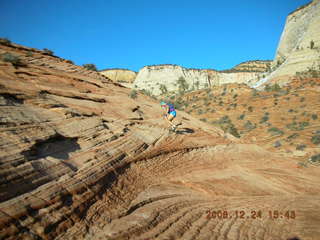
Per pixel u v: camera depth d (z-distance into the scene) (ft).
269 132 134.72
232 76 542.98
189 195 25.88
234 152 45.68
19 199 14.30
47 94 30.45
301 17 376.68
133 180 24.08
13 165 15.79
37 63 44.16
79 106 32.68
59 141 21.70
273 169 43.75
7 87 25.21
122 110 40.52
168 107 40.93
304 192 35.19
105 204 18.49
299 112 160.25
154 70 506.89
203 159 37.96
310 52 271.08
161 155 32.07
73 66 54.03
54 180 17.20
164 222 18.79
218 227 20.29
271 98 198.59
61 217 15.08
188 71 519.60
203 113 202.90
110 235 15.33
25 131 19.43
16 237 12.56
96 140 25.35
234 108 197.67
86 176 19.38
